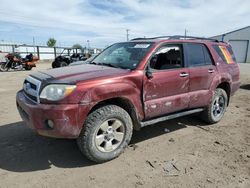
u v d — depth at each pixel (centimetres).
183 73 432
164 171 337
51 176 322
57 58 1944
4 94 836
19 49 3612
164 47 420
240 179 320
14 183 305
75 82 321
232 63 555
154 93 393
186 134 471
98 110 340
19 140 429
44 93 321
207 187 303
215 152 396
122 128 367
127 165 352
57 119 311
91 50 3309
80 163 356
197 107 482
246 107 691
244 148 413
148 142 430
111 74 354
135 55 407
